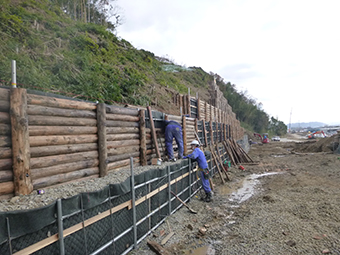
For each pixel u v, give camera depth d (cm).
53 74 629
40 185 280
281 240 397
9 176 248
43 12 940
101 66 847
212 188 805
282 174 1026
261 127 5094
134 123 494
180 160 637
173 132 641
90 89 657
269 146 2947
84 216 272
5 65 521
